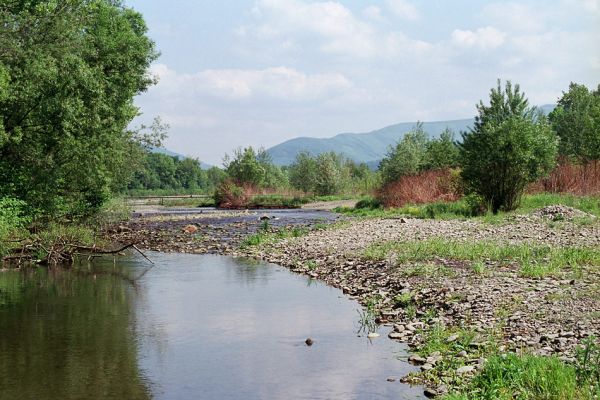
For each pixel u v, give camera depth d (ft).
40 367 25.70
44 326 33.14
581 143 129.08
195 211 155.74
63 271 54.85
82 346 29.07
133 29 108.37
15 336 30.96
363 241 64.80
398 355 26.96
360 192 190.70
